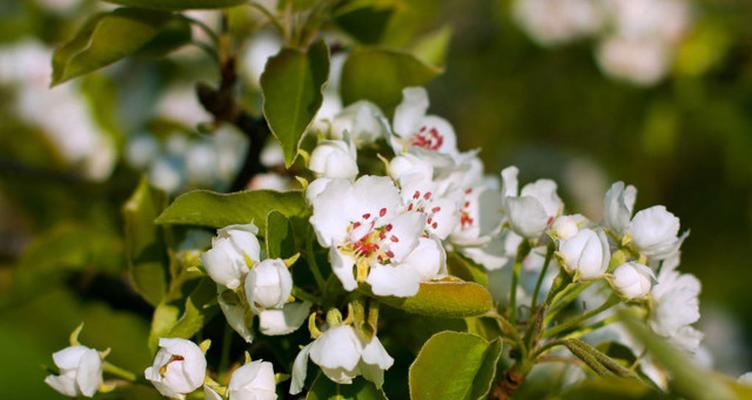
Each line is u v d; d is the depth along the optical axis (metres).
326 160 0.59
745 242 1.00
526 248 0.60
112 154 0.81
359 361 0.56
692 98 0.92
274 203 0.58
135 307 0.71
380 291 0.56
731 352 1.03
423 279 0.57
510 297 0.60
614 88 0.97
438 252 0.57
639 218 0.58
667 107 0.93
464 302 0.57
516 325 0.60
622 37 0.93
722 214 1.00
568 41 0.97
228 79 0.65
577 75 0.99
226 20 0.65
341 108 0.65
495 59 1.02
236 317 0.57
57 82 0.62
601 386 0.57
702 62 0.91
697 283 0.60
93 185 0.75
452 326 0.59
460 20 1.09
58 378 0.58
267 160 0.73
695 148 0.97
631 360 0.61
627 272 0.58
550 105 1.02
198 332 0.60
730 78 0.91
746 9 0.93
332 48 0.68
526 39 0.98
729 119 0.91
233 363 0.61
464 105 1.09
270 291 0.56
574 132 1.03
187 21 0.64
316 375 0.58
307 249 0.57
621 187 0.59
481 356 0.57
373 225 0.57
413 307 0.57
